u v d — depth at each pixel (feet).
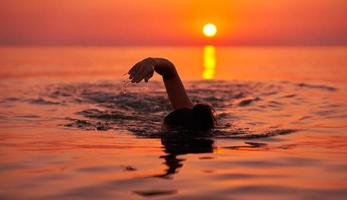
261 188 10.31
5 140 16.15
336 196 9.68
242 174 11.55
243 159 13.21
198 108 16.97
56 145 15.19
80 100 30.32
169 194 9.79
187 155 13.61
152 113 23.59
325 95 34.17
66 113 23.70
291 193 9.93
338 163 12.78
